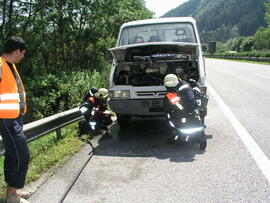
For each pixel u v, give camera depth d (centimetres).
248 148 522
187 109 526
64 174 443
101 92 664
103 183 411
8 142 346
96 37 1552
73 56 1551
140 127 717
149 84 640
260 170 429
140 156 512
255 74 1944
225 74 2047
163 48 653
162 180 412
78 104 984
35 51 1138
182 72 639
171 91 546
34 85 997
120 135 653
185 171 439
